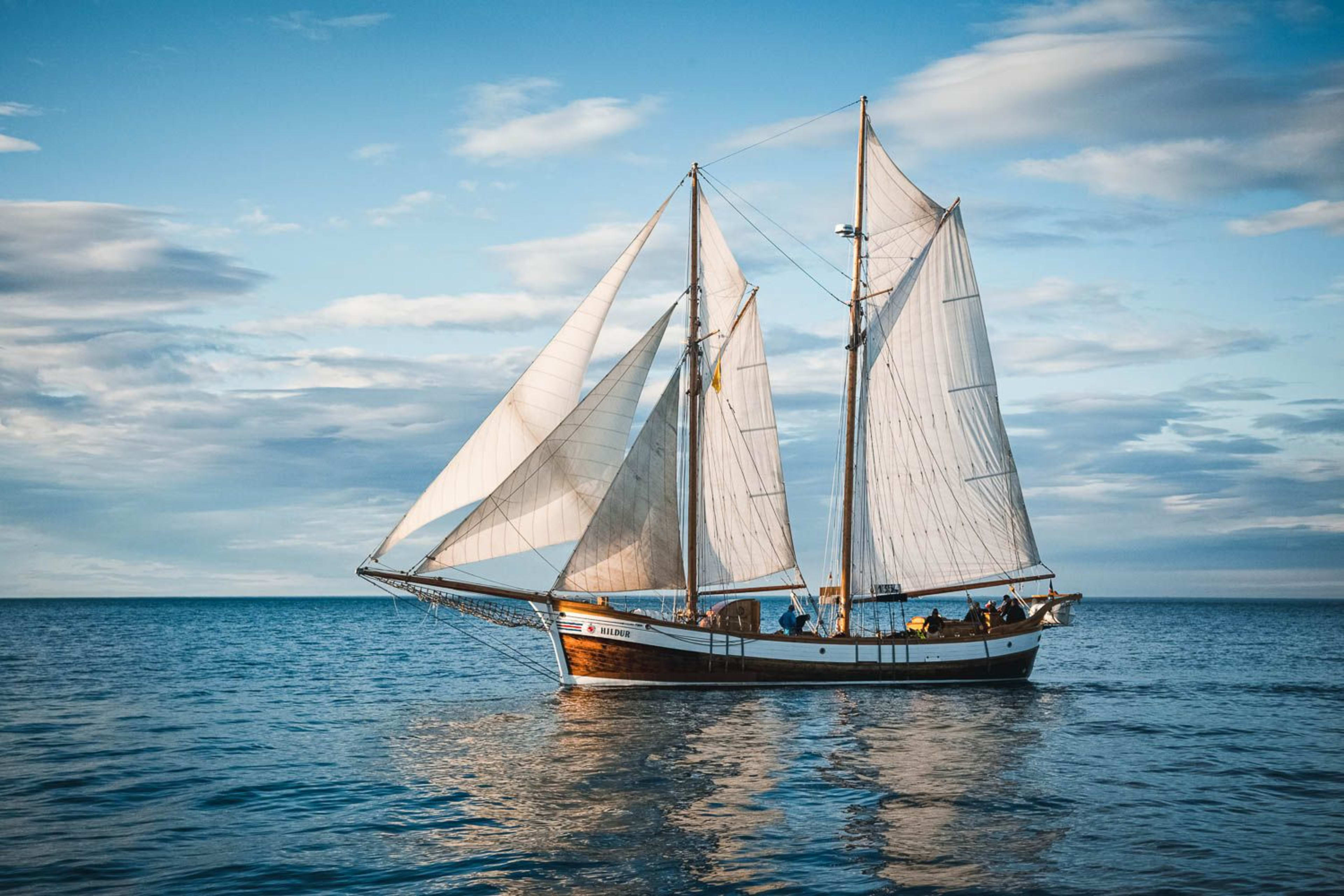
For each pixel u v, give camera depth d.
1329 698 44.25
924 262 45.50
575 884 16.94
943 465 45.66
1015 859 18.23
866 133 46.38
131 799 23.59
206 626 128.25
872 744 29.77
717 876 17.28
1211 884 16.92
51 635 100.38
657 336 40.19
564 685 41.91
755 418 43.62
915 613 149.88
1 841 19.91
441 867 17.92
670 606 43.66
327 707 40.59
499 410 38.72
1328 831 20.47
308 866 18.11
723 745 29.59
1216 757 28.75
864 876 17.27
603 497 39.75
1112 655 74.94
